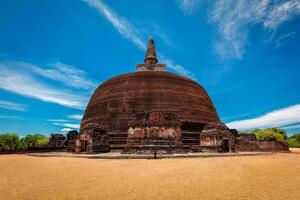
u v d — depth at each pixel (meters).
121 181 13.09
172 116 30.34
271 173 15.40
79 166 18.06
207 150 34.50
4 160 23.70
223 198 10.36
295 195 10.79
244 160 21.30
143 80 43.41
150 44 55.19
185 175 14.34
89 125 33.25
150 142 28.33
